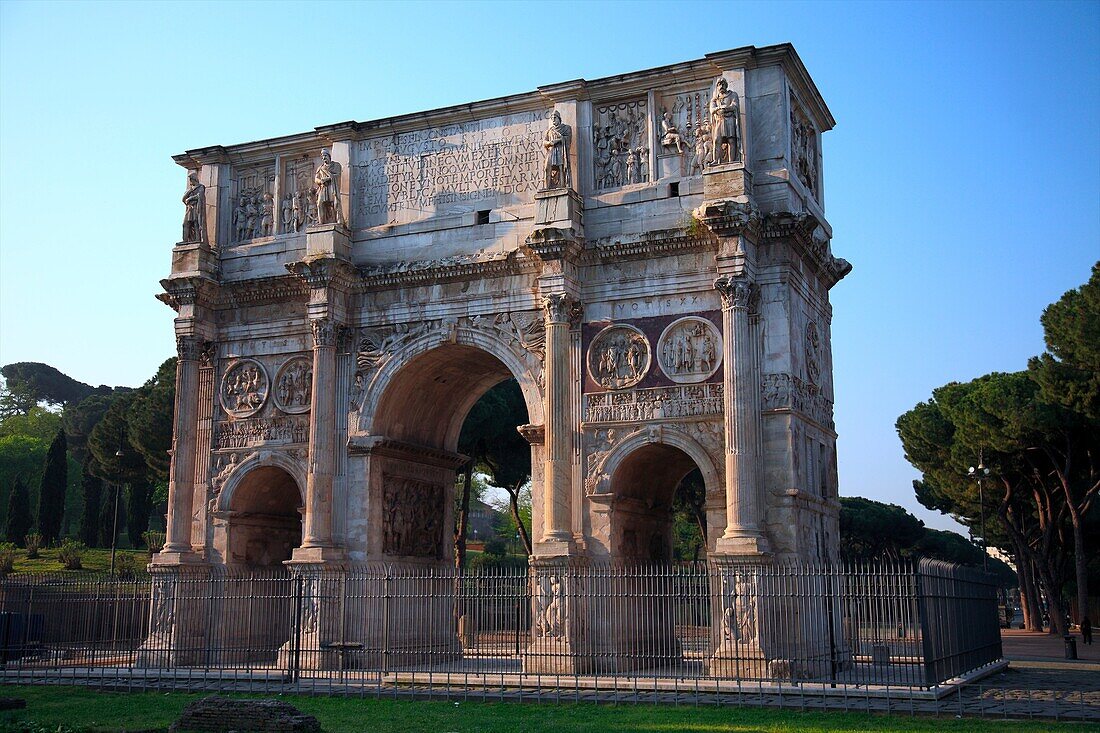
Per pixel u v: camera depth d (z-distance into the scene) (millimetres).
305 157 48156
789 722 27000
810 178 43719
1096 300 55281
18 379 182375
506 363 42406
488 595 39688
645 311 40594
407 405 46219
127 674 40875
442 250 44406
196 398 47156
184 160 49500
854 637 39250
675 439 39188
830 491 42469
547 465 40031
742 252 38062
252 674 39844
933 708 28906
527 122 44188
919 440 81250
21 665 42375
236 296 47375
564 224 40719
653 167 41688
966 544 133875
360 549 43125
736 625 36000
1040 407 63688
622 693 33250
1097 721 26953
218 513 45938
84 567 89688
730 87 40781
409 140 46094
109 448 102125
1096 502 82875
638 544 42375
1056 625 74375
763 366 38688
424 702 32688
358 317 45219
